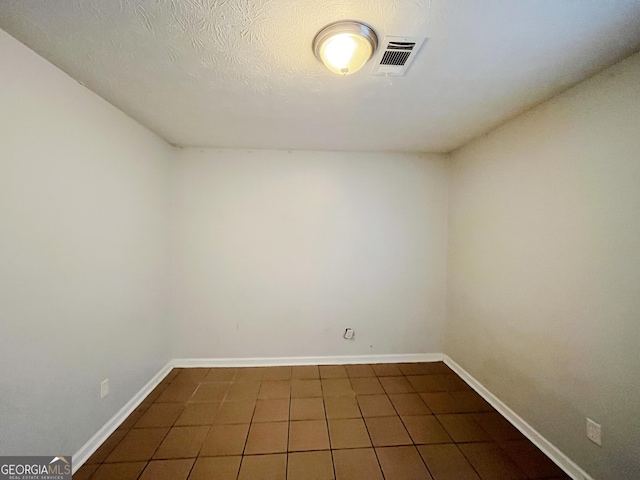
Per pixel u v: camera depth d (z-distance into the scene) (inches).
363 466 68.2
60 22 45.8
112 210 78.4
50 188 58.6
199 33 47.8
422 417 86.8
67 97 62.3
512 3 41.3
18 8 42.8
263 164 119.1
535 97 70.9
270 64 56.9
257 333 120.6
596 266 60.2
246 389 101.9
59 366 61.6
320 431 80.3
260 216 119.3
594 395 60.7
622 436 55.5
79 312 66.9
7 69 49.4
